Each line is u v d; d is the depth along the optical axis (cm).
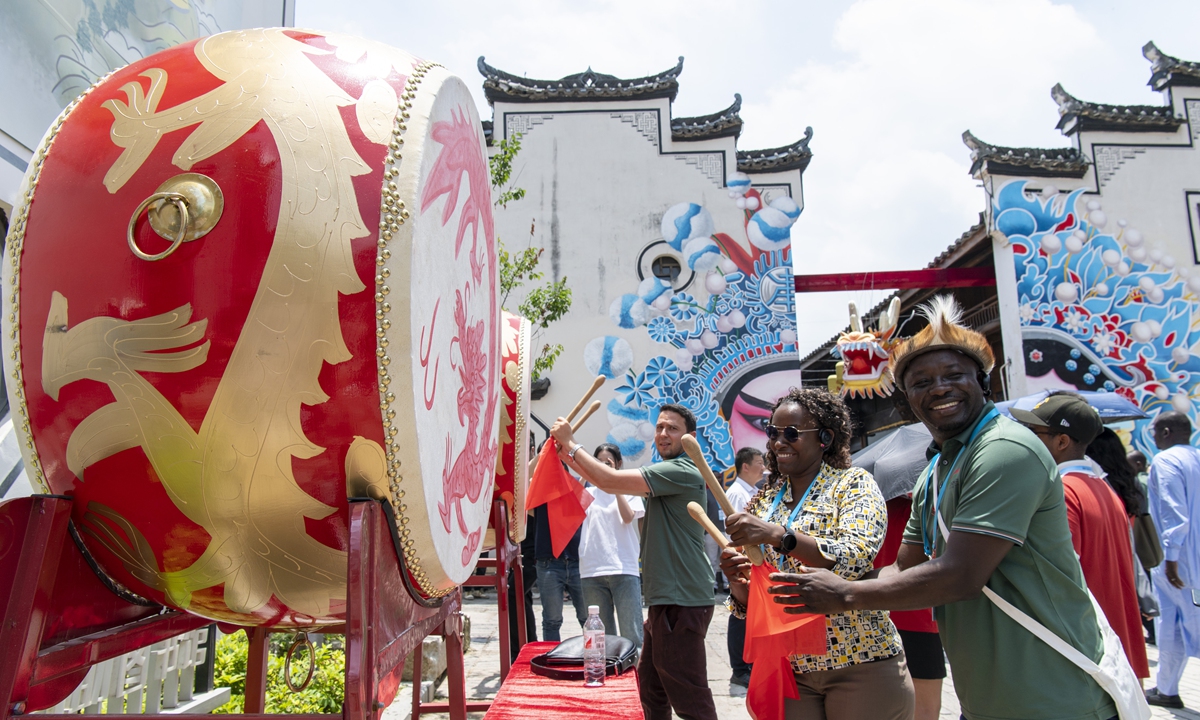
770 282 1092
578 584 533
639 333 1078
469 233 177
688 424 354
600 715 235
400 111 144
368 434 134
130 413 132
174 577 146
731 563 232
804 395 255
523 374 339
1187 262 1107
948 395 193
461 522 170
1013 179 1109
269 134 135
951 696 476
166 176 134
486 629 688
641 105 1128
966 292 1301
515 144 866
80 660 145
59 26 270
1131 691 169
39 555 134
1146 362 1086
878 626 221
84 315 133
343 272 131
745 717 419
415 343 137
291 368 130
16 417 143
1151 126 1130
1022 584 174
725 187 1113
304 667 386
